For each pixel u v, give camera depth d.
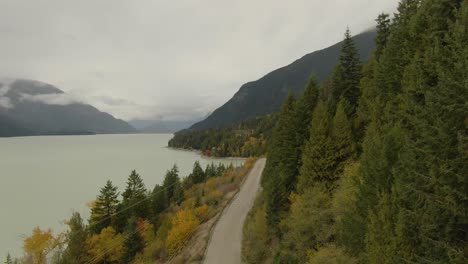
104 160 186.75
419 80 18.22
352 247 18.48
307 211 26.30
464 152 10.59
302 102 40.06
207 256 36.72
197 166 100.56
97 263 46.69
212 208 58.44
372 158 17.17
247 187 69.56
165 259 43.00
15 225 65.06
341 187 24.70
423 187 12.47
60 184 107.69
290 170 36.81
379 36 37.97
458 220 10.93
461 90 11.18
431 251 11.66
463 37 12.25
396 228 12.83
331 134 30.38
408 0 31.44
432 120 12.62
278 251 27.58
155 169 147.75
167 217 62.44
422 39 23.20
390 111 23.34
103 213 56.84
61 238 49.91
